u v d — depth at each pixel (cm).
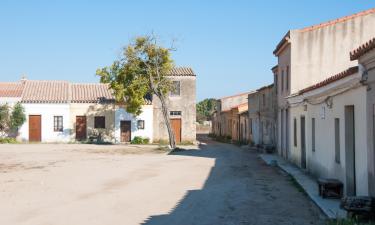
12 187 1602
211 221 1062
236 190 1541
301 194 1454
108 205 1261
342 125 1327
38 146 3853
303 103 1983
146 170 2155
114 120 4494
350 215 1005
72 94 4603
